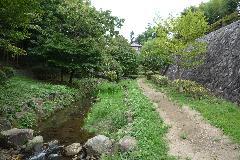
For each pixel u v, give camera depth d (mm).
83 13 34844
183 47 27609
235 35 26219
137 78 47406
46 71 33875
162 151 13484
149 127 16297
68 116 22625
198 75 31203
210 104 22156
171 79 41344
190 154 13430
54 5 34250
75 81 35719
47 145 15891
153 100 24406
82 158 14555
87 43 32188
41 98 23906
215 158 13039
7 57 32250
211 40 31344
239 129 16031
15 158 13906
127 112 19375
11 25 17047
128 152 13391
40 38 31641
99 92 31734
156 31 28672
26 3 15781
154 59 48969
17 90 23578
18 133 15523
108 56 43406
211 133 15945
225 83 24922
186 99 24344
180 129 16703
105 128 18734
